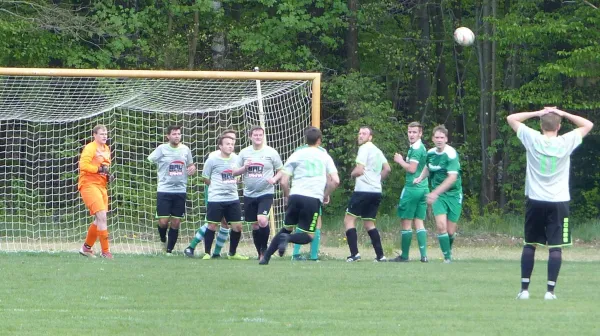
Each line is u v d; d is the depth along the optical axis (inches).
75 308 1050.1
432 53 3769.7
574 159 3565.5
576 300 1148.5
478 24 3580.2
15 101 2343.8
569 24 3184.1
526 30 3179.1
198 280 1332.4
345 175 3353.8
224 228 1862.7
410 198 1818.4
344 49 3742.6
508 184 3518.7
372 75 3700.8
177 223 1958.7
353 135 3230.8
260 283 1298.0
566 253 2425.0
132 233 2546.8
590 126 1123.9
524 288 1162.6
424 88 3737.7
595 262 1956.2
